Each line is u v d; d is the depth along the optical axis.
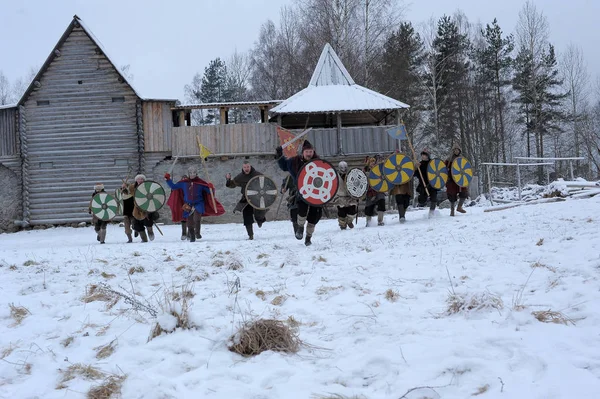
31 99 29.50
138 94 29.11
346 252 9.30
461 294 5.27
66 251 11.80
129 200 15.34
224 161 29.22
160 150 29.20
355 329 4.78
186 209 14.28
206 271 7.96
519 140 52.66
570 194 19.25
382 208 14.82
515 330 4.40
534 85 47.16
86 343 4.92
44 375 4.19
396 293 5.92
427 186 15.45
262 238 13.89
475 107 49.22
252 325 4.54
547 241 8.42
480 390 3.37
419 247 9.23
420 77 43.84
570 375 3.43
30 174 29.41
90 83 29.47
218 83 61.12
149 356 4.39
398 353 4.05
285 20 47.34
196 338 4.71
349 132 28.80
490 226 11.01
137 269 8.30
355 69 37.84
